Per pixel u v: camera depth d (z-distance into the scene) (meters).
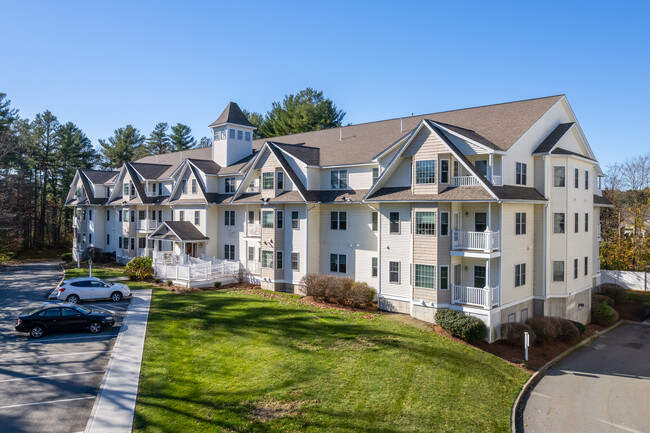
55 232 73.25
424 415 14.98
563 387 19.42
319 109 63.16
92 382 16.30
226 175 39.25
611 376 20.94
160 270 36.62
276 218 32.69
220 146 42.19
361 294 27.06
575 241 28.39
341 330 22.67
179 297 30.28
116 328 22.98
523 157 25.97
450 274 24.30
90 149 80.56
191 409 14.34
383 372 17.84
